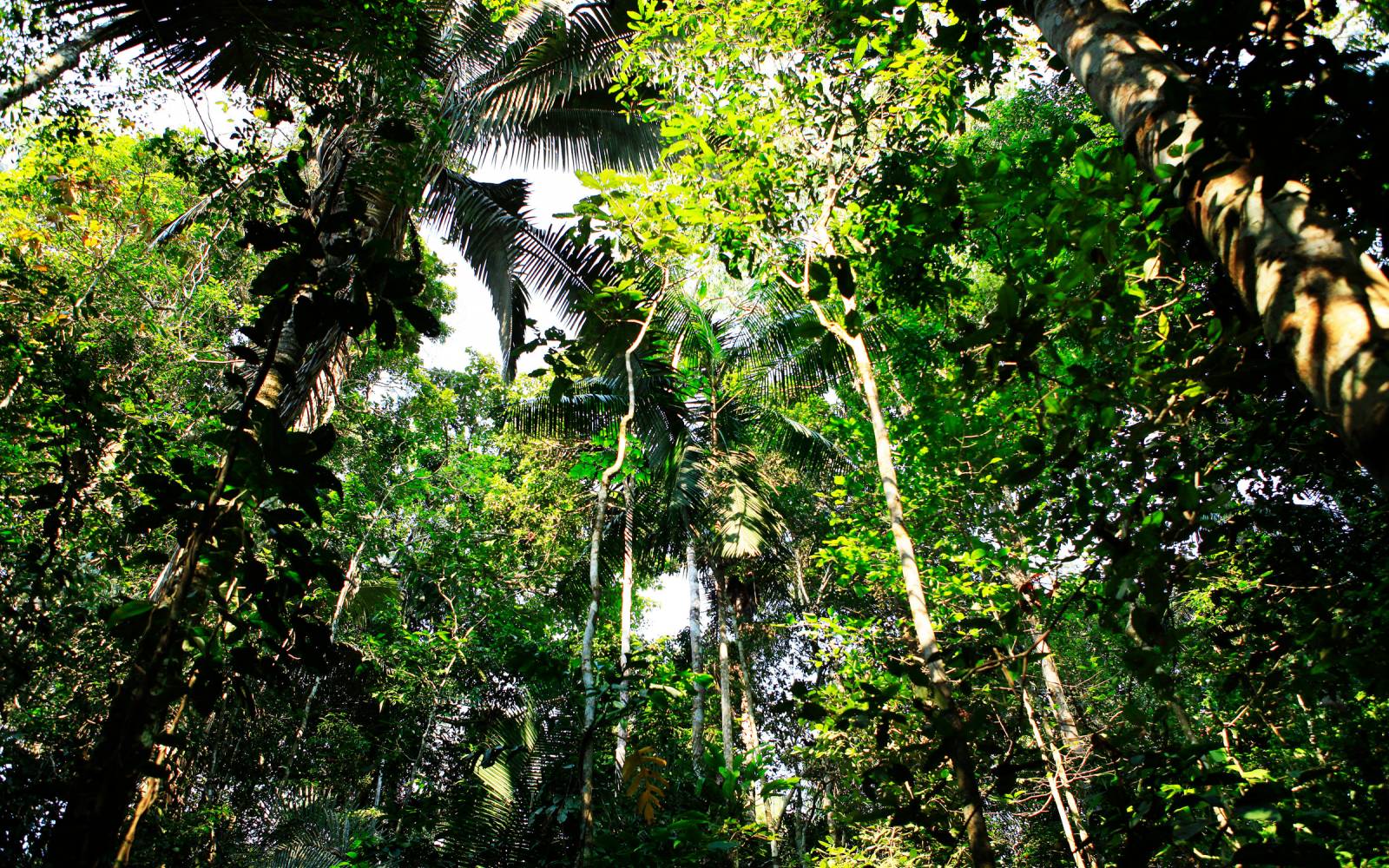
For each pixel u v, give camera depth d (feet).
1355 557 9.99
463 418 59.88
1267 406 9.02
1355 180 6.02
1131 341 9.82
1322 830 9.52
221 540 7.11
